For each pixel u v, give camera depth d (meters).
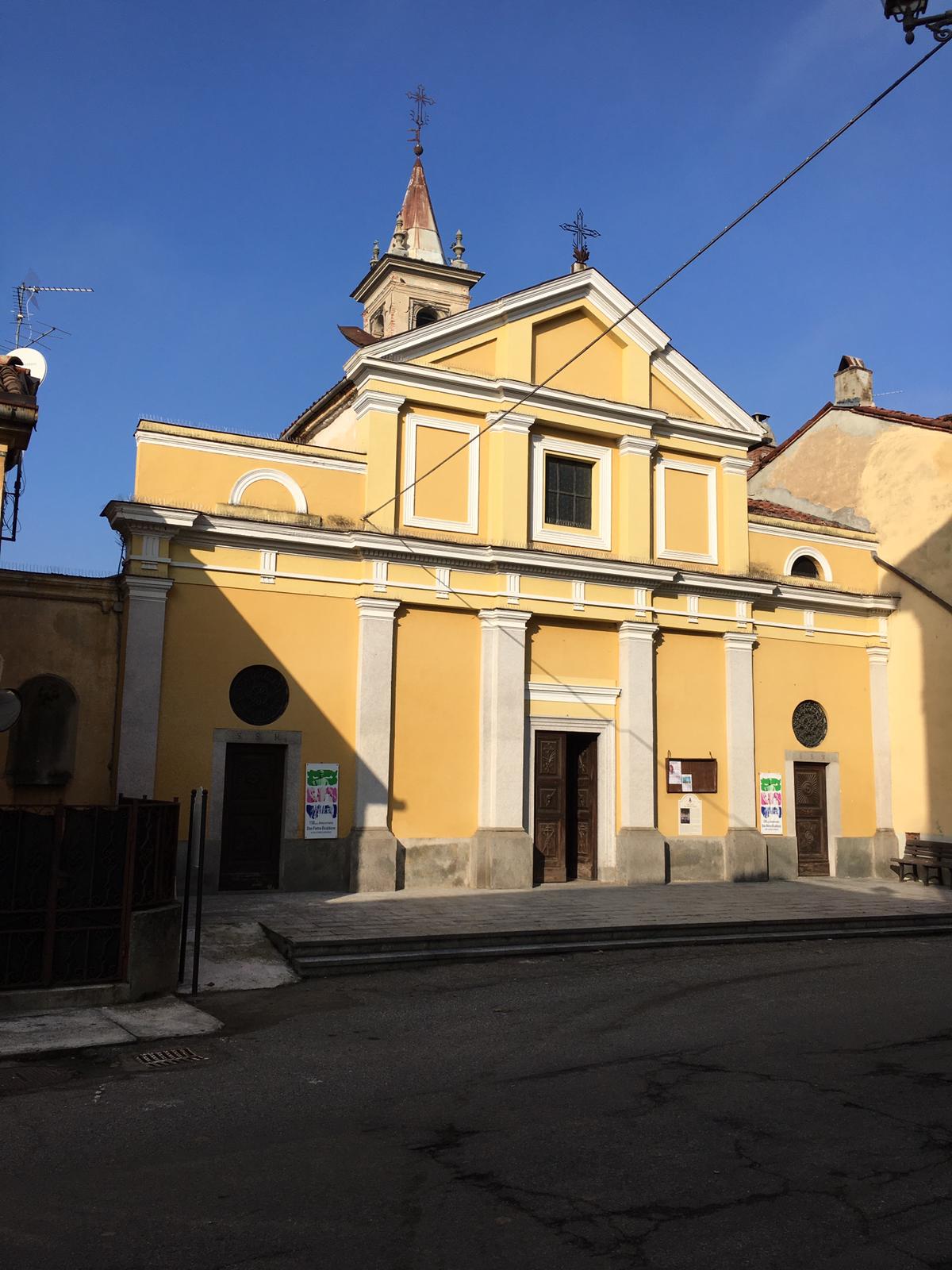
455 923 13.60
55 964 9.53
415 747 17.78
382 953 12.12
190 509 16.44
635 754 19.64
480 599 18.53
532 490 19.41
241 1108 6.87
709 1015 9.70
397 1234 4.89
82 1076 7.63
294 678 16.94
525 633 18.86
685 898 17.14
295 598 17.14
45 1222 5.01
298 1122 6.57
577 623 19.64
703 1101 7.02
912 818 22.20
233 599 16.67
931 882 21.09
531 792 18.75
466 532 18.69
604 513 20.11
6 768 15.23
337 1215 5.10
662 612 20.50
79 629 15.90
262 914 14.12
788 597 21.94
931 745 21.97
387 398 18.05
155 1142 6.17
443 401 18.58
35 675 15.53
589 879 19.45
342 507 17.69
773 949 13.60
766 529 22.28
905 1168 5.79
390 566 17.80
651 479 20.80
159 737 15.90
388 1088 7.36
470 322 18.88
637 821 19.48
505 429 19.00
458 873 17.81
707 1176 5.66
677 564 20.86
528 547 18.97
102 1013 9.38
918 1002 10.38
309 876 16.66
